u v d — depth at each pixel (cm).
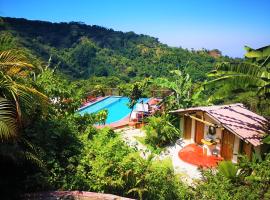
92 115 1147
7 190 669
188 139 1791
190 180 1205
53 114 935
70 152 817
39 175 720
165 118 1788
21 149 683
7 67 676
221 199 799
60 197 691
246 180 872
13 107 628
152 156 938
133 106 2177
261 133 1322
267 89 1164
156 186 803
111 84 3728
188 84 2175
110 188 777
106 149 826
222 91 1218
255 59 1270
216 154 1537
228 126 1393
